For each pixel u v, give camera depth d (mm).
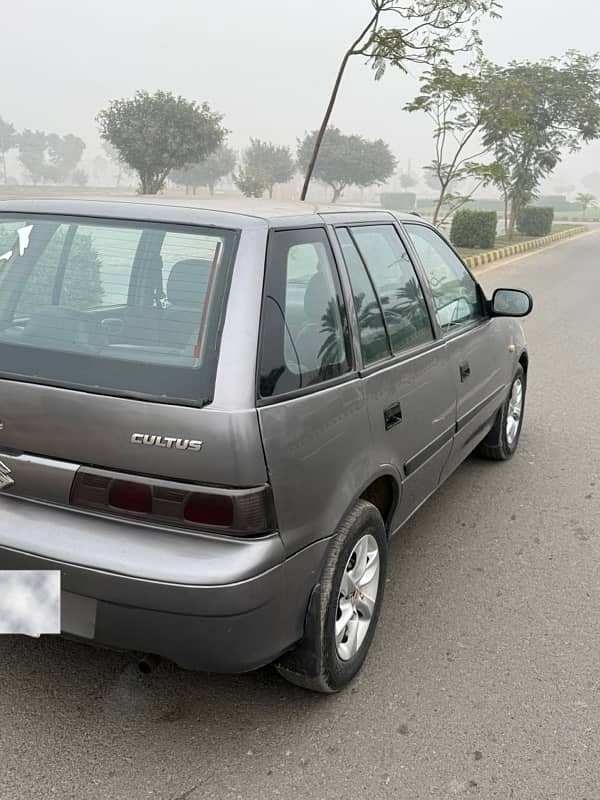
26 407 2371
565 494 4930
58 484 2340
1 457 2418
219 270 2389
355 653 2879
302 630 2535
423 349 3420
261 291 2363
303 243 2668
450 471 4121
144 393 2252
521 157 28953
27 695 2754
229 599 2184
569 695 2902
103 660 2975
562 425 6406
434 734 2662
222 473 2182
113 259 2543
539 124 28031
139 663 2432
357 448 2721
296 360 2455
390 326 3150
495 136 27625
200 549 2209
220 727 2646
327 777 2443
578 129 28078
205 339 2289
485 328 4426
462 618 3430
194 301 2363
